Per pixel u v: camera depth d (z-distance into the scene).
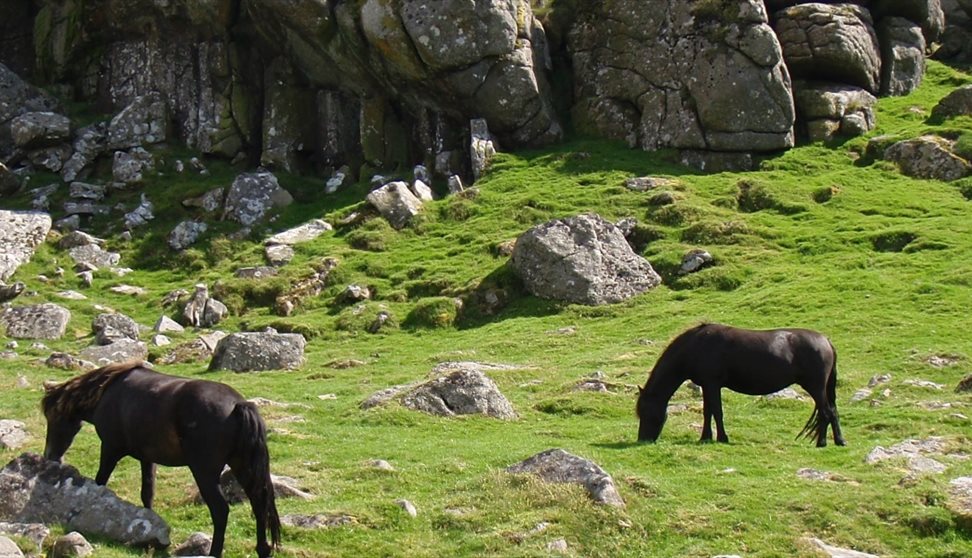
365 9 44.19
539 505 14.41
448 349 30.42
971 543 13.48
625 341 29.69
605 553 13.38
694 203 39.09
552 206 39.91
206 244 40.56
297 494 15.42
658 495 14.97
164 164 45.84
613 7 46.78
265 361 28.52
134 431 13.05
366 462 17.16
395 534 13.95
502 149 45.84
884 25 49.66
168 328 33.34
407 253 38.28
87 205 43.03
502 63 44.59
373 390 24.80
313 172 47.62
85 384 13.76
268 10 45.47
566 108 48.00
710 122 43.56
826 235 36.47
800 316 29.94
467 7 43.78
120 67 49.81
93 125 47.78
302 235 40.06
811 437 19.27
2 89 48.56
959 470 15.84
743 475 16.34
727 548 13.41
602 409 22.34
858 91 46.09
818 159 43.19
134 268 39.84
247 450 12.33
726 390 23.47
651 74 45.31
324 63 46.59
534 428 20.78
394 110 47.16
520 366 27.14
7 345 31.03
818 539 13.71
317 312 35.19
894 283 31.94
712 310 31.61
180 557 12.55
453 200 41.34
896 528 13.95
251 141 47.62
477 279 35.28
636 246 37.19
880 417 20.30
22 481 13.32
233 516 14.49
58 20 51.38
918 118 45.84
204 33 47.94
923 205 38.66
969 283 31.42
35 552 12.23
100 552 12.32
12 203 43.47
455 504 14.70
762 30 43.72
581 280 34.00
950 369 24.31
